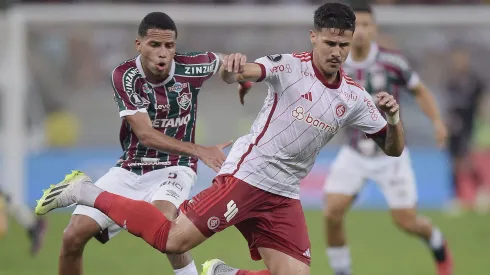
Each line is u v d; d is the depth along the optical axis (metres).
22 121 47.53
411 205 30.44
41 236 34.62
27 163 48.50
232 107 49.47
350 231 43.19
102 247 38.88
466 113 49.62
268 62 19.94
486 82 51.69
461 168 50.12
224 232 43.66
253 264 34.66
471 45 50.59
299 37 48.00
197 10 47.69
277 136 20.55
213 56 23.70
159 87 22.83
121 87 22.27
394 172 30.41
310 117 20.28
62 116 49.69
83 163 49.31
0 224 35.56
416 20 49.19
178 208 22.83
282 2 53.69
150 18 21.95
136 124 21.70
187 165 24.09
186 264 24.44
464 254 37.25
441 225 45.06
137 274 32.50
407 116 50.31
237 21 47.75
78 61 49.69
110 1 53.56
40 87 49.28
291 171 21.11
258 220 21.67
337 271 30.36
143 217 20.61
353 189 30.31
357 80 30.33
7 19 47.34
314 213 48.75
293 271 21.56
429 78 50.44
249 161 20.84
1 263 34.50
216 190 20.88
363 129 21.28
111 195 21.02
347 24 19.34
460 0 54.91
